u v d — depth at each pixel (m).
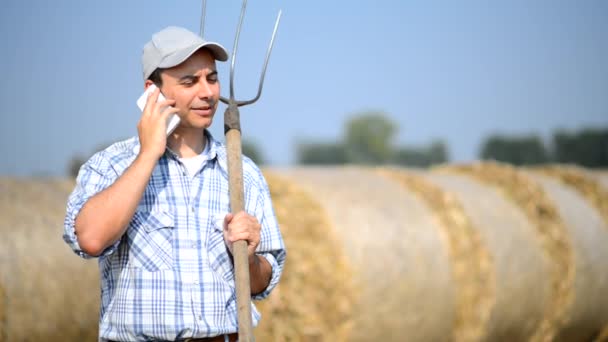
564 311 10.59
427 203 9.60
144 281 3.63
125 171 3.54
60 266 7.97
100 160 3.80
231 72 4.05
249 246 3.71
